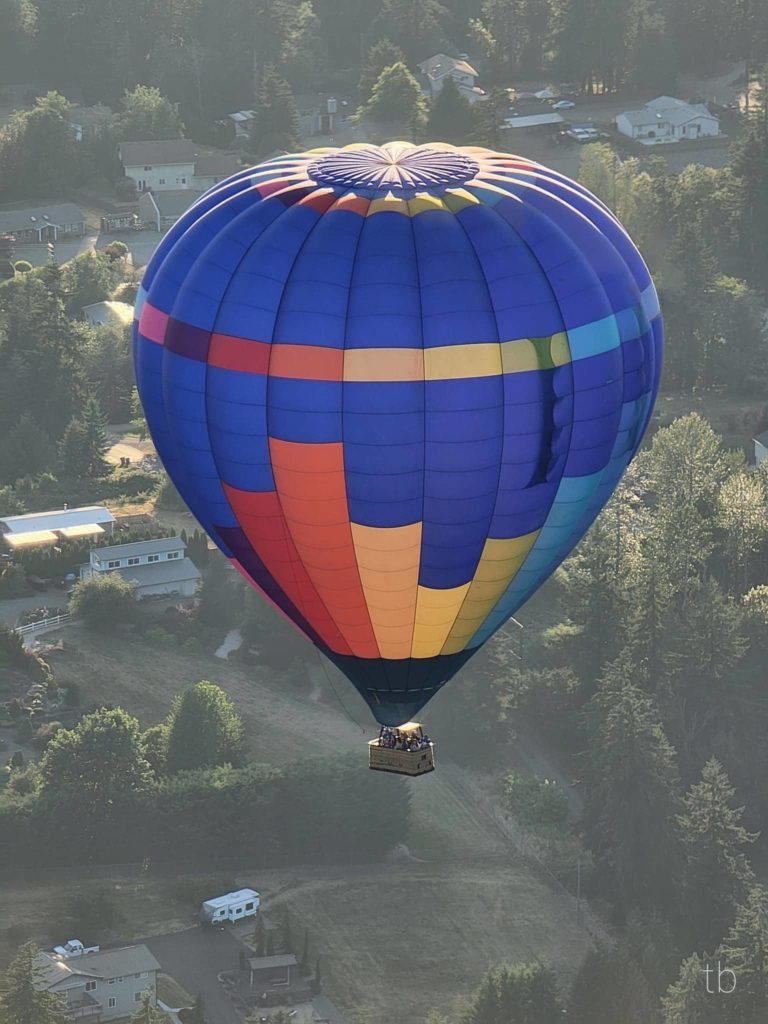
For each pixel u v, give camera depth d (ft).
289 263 558.97
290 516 581.94
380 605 596.29
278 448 567.59
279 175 579.48
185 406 578.25
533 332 557.74
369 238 555.69
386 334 550.77
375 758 615.98
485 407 558.56
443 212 561.02
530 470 572.92
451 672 620.49
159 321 583.58
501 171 581.94
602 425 580.30
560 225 570.05
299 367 556.10
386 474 564.30
